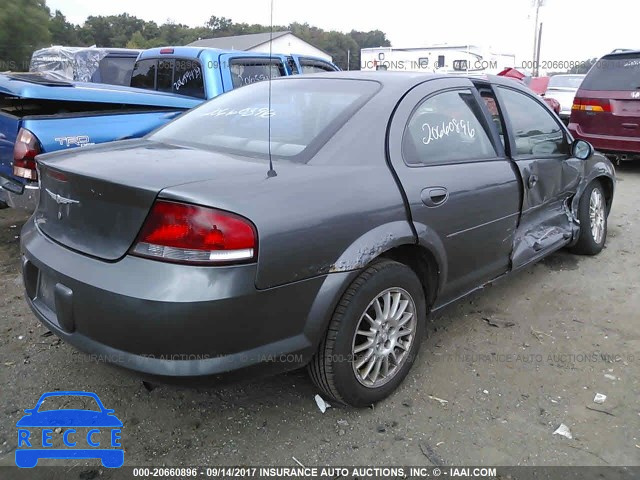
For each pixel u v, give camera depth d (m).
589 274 4.53
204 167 2.39
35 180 4.17
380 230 2.57
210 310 2.06
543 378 3.04
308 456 2.44
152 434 2.56
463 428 2.63
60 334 2.40
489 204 3.28
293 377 3.01
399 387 2.93
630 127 8.20
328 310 2.40
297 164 2.52
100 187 2.22
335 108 2.89
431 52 20.67
